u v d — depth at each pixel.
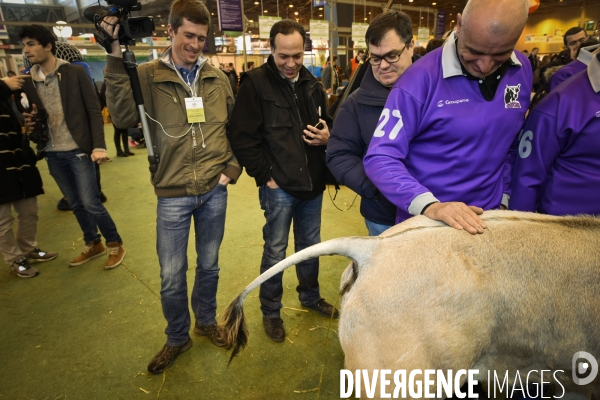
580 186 1.48
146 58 10.73
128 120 1.91
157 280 3.16
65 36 10.04
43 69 2.97
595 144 1.40
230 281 3.09
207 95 2.04
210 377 2.15
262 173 2.14
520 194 1.56
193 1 1.83
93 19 1.75
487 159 1.41
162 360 2.19
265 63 2.18
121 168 6.80
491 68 1.21
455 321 1.09
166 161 1.96
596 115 1.37
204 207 2.16
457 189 1.44
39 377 2.17
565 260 1.16
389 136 1.37
